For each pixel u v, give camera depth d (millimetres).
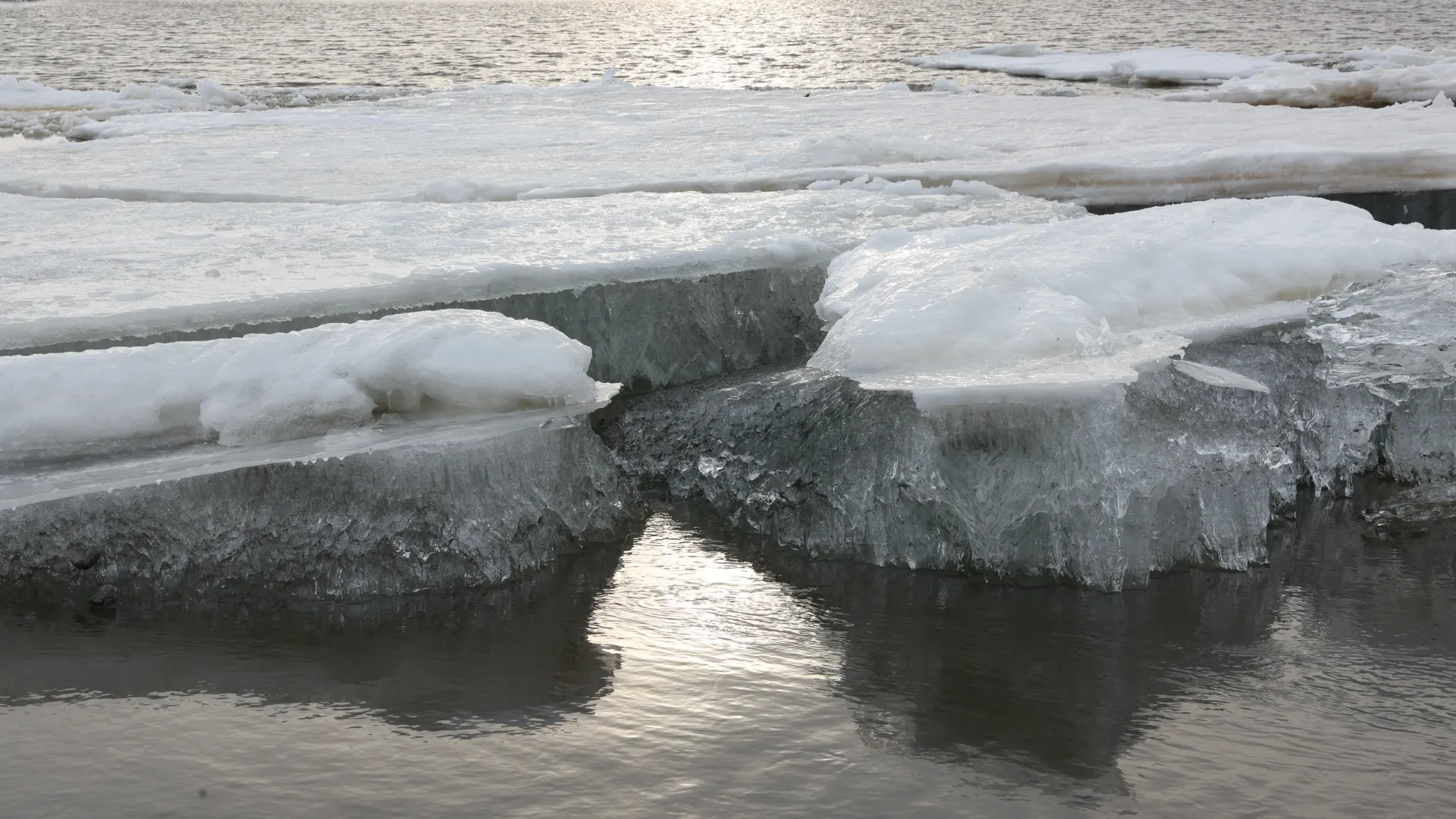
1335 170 9023
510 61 21781
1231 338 5266
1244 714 3564
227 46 24266
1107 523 4410
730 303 6160
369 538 4309
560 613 4164
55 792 3137
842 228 6879
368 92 16156
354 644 3938
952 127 11484
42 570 4262
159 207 7656
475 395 4586
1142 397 4637
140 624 4055
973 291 4852
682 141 10828
